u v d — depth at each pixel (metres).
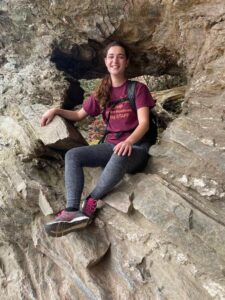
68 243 3.64
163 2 4.25
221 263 2.95
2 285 4.00
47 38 4.95
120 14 4.45
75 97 5.20
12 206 4.06
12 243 4.19
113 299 3.35
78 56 5.09
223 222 3.14
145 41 4.68
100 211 3.62
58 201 3.85
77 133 4.07
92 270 3.50
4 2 5.07
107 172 3.42
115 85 3.76
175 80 7.48
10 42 5.21
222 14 3.95
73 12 4.58
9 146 4.40
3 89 4.86
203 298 2.90
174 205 3.27
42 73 4.83
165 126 5.46
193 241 3.10
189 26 4.23
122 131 3.68
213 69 4.01
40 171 4.18
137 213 3.46
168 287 3.08
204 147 3.52
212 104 3.81
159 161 3.69
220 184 3.28
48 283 3.77
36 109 4.40
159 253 3.21
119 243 3.47
